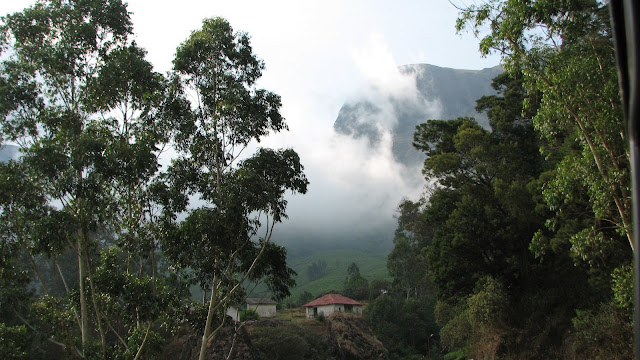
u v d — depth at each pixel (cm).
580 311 2503
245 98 1970
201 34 1992
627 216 1353
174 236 1762
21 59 1900
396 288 8538
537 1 1377
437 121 3903
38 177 1712
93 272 1930
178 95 2014
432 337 7156
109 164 1723
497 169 3241
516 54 1473
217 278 1877
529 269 3130
